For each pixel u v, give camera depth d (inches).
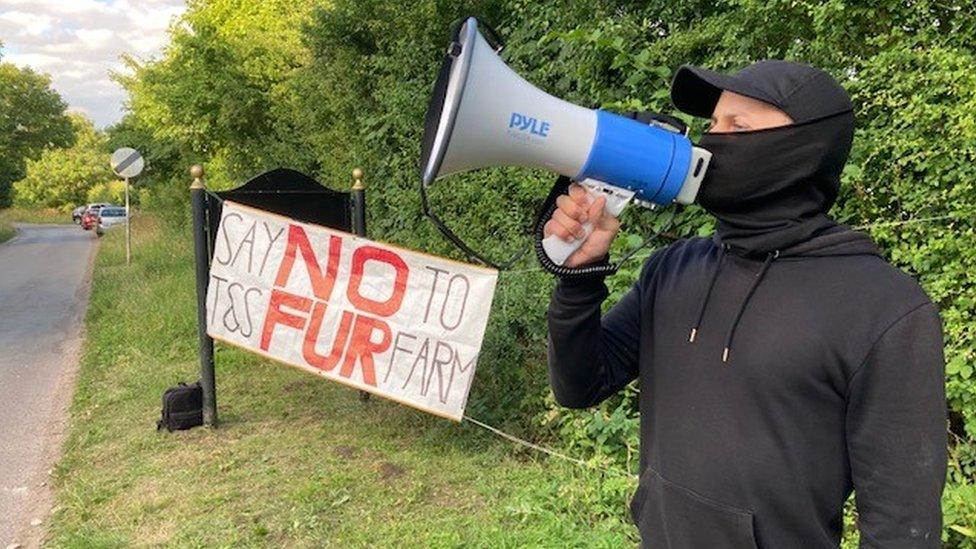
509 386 191.6
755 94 50.7
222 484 167.0
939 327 46.3
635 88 162.7
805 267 49.8
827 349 47.0
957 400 113.6
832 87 50.4
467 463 170.9
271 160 470.3
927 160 114.7
